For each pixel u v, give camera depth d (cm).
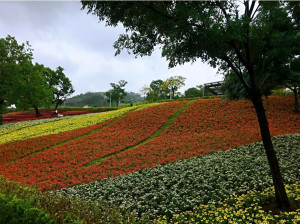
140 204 885
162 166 1403
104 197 1002
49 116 4641
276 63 716
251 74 698
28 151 2062
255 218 667
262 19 623
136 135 2341
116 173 1395
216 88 4441
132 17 668
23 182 1346
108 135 2414
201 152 1608
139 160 1589
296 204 717
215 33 563
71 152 1933
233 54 768
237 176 1016
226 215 683
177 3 605
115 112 3838
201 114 2731
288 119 2206
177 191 976
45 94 4506
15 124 3856
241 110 2609
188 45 647
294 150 1337
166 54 729
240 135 1884
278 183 700
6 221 448
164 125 2633
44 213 479
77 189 1165
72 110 6575
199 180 1040
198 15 557
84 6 625
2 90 3538
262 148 1474
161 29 680
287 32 670
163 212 812
